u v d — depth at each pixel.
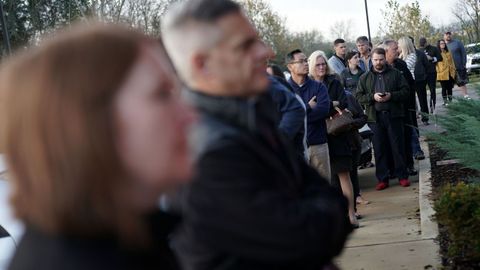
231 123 1.99
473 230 4.60
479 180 6.32
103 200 1.21
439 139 6.64
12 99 1.22
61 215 1.20
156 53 1.36
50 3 24.14
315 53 7.11
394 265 5.31
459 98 7.56
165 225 1.66
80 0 20.73
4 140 1.23
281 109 4.75
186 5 2.15
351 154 6.95
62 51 1.24
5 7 24.12
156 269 1.33
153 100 1.29
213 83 2.08
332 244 1.88
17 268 1.23
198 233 1.80
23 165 1.21
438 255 5.33
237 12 2.13
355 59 10.31
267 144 2.02
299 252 1.79
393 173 9.19
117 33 1.30
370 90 8.69
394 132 8.66
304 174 2.22
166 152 1.30
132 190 1.27
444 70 17.25
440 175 8.57
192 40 2.09
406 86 8.66
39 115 1.20
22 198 1.24
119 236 1.24
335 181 6.93
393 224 6.73
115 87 1.23
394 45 10.12
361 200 8.02
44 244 1.22
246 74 2.09
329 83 7.06
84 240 1.22
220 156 1.82
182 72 2.13
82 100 1.20
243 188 1.79
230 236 1.77
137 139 1.26
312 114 6.39
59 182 1.19
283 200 1.83
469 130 6.31
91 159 1.19
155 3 19.30
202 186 1.79
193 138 1.89
